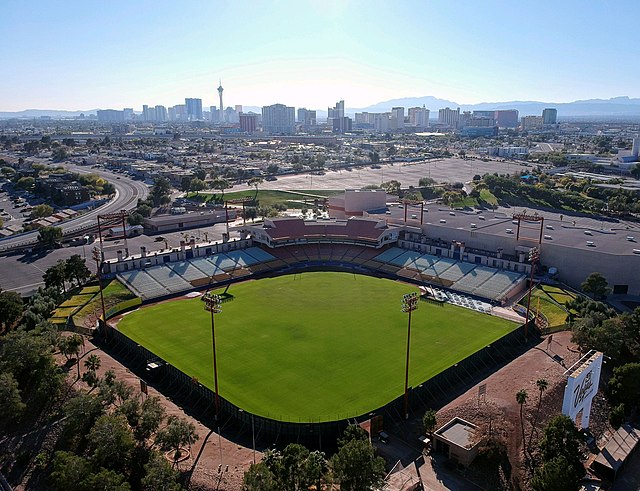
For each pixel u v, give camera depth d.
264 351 132.50
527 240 188.00
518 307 161.75
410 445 97.50
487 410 103.25
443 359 127.75
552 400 108.00
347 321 152.75
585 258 174.12
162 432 88.94
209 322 152.50
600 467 90.44
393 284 188.38
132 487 84.56
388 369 122.50
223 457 92.31
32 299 153.88
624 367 109.06
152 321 153.75
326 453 95.56
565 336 139.25
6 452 94.69
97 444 89.19
